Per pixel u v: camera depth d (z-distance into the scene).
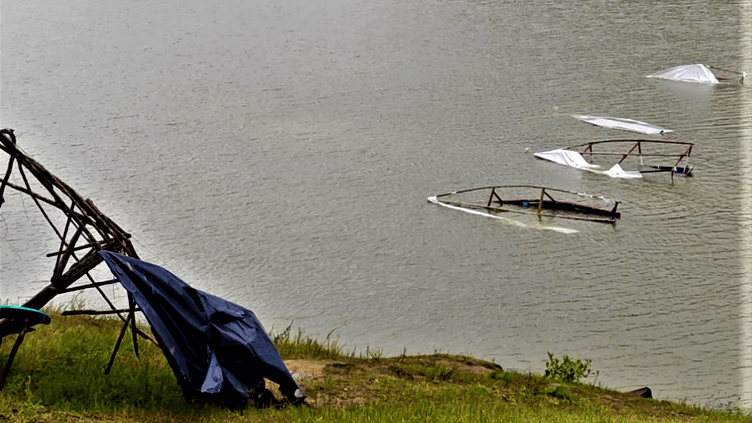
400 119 80.94
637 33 115.62
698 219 56.78
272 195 59.97
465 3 137.88
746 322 40.44
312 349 22.33
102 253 13.98
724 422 19.98
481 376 20.31
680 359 35.56
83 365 15.06
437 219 56.19
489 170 67.00
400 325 39.75
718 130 77.19
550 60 103.38
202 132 76.25
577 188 63.09
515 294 44.25
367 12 134.12
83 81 94.75
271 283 44.81
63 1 141.88
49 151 69.12
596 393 21.19
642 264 49.00
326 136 75.38
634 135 76.19
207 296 14.77
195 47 112.56
